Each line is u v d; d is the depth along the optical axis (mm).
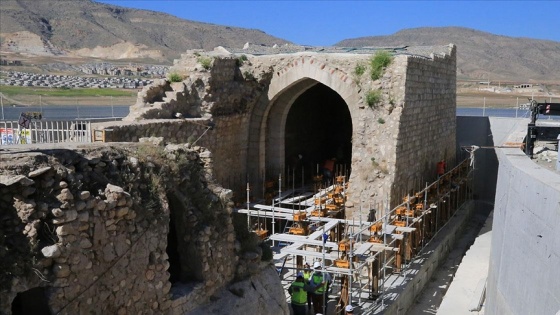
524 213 11070
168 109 17188
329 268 13750
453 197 25344
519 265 11109
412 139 19906
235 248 10484
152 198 8734
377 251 14781
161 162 9469
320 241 14766
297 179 24703
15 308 7691
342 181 21406
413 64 19250
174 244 9984
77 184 7660
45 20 143375
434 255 19672
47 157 7633
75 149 8211
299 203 19188
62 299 7191
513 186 12148
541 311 9727
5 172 7055
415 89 19734
